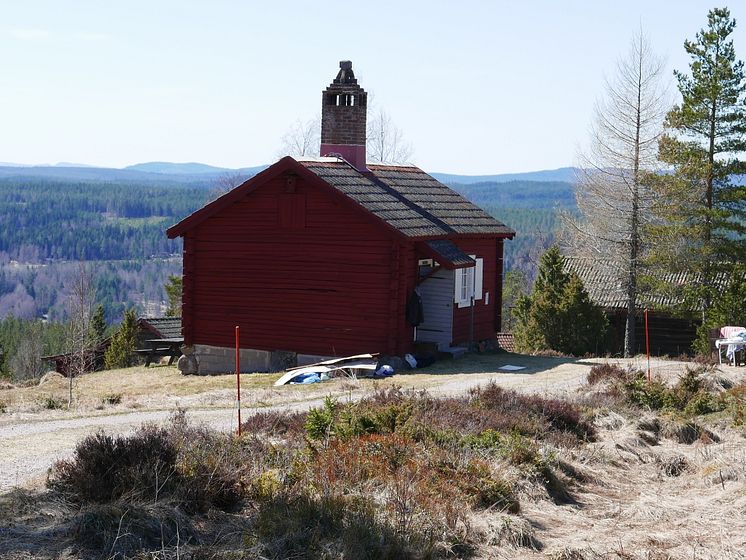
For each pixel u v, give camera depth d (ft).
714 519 41.50
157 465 36.58
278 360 96.73
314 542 32.96
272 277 97.09
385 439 45.09
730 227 143.13
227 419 59.62
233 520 35.70
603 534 38.96
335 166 100.99
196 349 101.50
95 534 31.78
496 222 112.47
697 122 145.89
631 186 141.79
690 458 54.29
